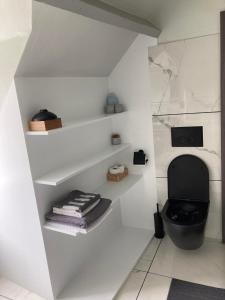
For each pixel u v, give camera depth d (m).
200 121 2.14
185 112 2.17
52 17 1.27
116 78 2.41
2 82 1.54
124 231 2.62
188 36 2.02
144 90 2.30
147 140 2.41
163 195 2.43
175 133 2.25
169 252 2.25
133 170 2.55
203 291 1.81
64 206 1.73
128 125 2.46
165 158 2.34
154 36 2.07
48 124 1.56
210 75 2.03
